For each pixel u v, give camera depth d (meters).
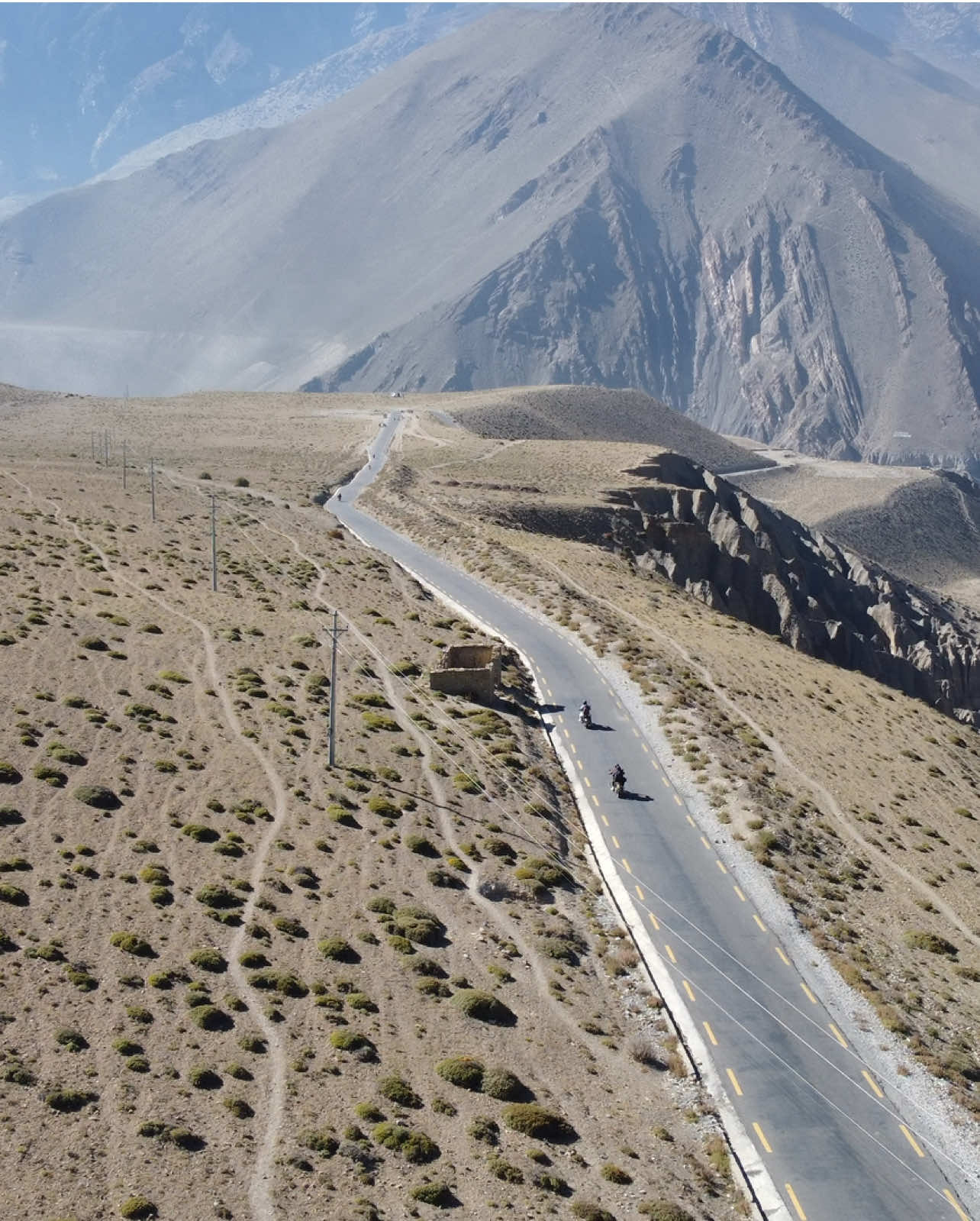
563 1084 48.22
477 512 156.38
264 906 55.91
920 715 111.44
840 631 164.12
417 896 59.81
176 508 135.38
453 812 69.69
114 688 76.81
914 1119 50.50
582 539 156.25
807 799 80.69
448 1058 47.94
